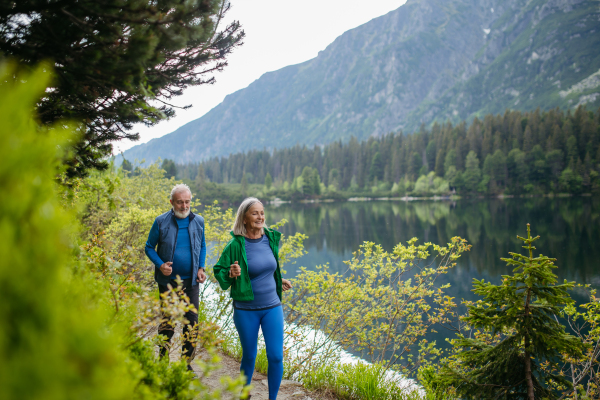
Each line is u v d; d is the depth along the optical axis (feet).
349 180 591.37
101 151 10.44
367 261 19.56
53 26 6.56
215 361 4.89
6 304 1.83
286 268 82.28
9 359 1.72
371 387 12.77
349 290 17.40
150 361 5.83
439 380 16.48
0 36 6.51
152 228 12.16
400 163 539.70
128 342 5.83
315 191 504.43
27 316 1.86
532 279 14.51
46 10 6.38
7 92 2.24
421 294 18.08
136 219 19.30
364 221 211.00
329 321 17.95
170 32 7.06
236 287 10.22
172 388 5.63
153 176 33.88
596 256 92.22
